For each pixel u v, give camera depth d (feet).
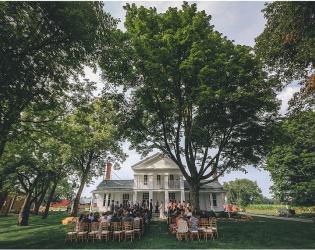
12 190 51.52
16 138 33.63
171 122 44.34
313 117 70.28
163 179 87.20
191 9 39.83
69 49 27.86
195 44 33.32
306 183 72.69
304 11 26.91
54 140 51.34
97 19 26.76
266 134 37.81
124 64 34.27
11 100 23.62
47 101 29.91
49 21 24.04
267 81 37.29
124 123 40.06
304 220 64.13
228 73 36.06
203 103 34.09
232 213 69.92
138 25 37.09
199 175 44.60
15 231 39.86
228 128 41.98
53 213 99.76
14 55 22.62
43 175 49.62
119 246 26.76
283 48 33.24
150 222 47.52
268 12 33.73
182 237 31.89
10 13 20.17
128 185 90.17
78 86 34.17
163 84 38.27
